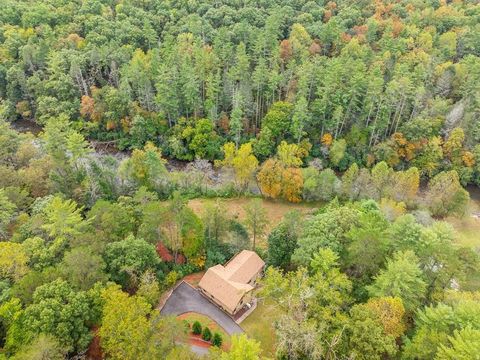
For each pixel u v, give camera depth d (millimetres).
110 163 88750
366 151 94438
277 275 48125
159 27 122375
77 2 125812
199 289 56625
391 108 93125
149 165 78062
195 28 115562
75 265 45562
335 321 41250
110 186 77750
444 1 130250
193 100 96062
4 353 40000
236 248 63594
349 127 97062
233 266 57875
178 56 101250
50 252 49844
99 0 125125
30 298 43594
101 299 43719
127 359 38031
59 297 41875
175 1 129750
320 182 81188
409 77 92625
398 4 126438
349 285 45969
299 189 81500
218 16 122875
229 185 85562
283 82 99688
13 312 41156
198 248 59438
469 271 49688
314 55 110312
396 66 97125
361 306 42656
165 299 55031
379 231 52688
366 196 79750
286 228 60250
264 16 123938
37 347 36781
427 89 100562
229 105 101812
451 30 119875
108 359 40625
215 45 106062
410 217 54281
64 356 40281
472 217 81375
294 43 108875
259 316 53562
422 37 111562
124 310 40500
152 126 98375
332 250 51938
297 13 127312
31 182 69562
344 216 56375
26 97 106250
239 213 79312
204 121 94188
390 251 52969
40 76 105062
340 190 82438
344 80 94750
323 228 54500
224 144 94812
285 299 44281
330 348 38938
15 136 82938
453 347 37375
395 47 106938
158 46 114438
